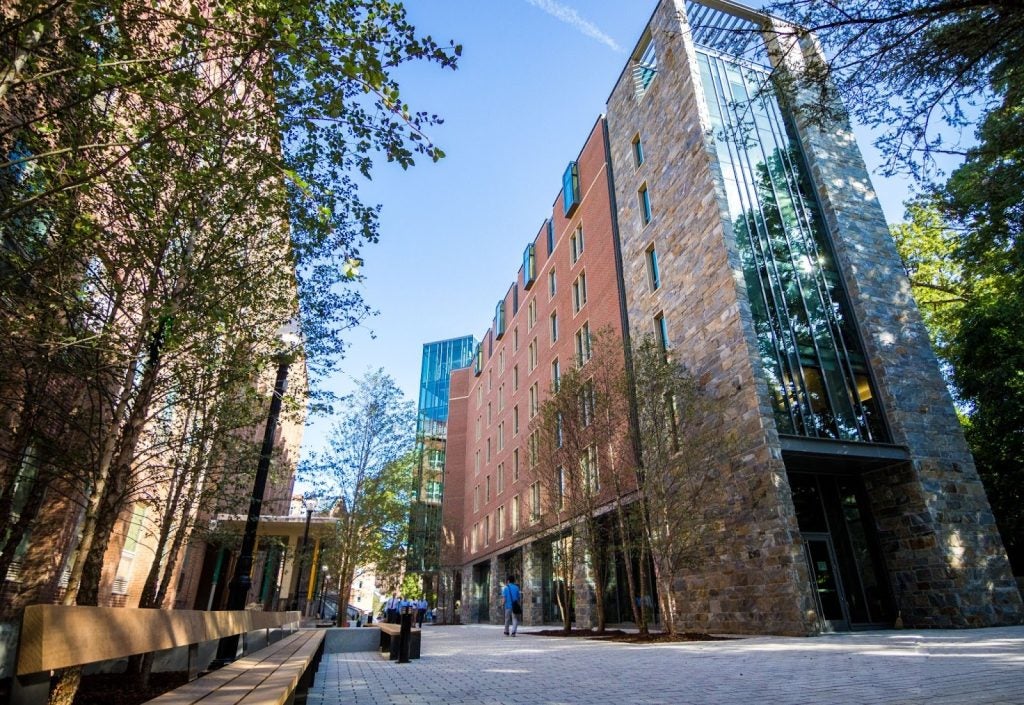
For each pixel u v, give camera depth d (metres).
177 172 5.30
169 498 8.29
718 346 16.70
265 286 6.57
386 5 4.29
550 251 33.78
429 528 43.16
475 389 48.94
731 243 17.09
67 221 4.84
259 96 5.40
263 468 7.91
